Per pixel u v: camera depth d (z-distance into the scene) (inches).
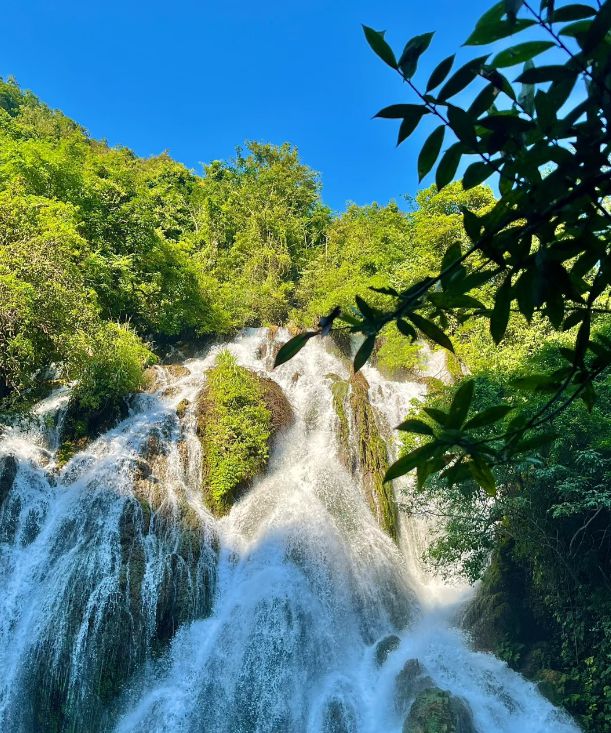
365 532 584.1
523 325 618.5
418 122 53.4
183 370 804.0
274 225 1502.2
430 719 354.0
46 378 690.2
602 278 61.4
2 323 506.3
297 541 545.0
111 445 606.5
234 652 452.8
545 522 416.8
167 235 1409.9
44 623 452.4
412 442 501.7
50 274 558.9
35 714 422.3
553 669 422.9
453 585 569.6
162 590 481.4
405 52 50.6
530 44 49.9
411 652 459.2
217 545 550.0
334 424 706.8
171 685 437.1
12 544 509.7
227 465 614.2
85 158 1146.0
